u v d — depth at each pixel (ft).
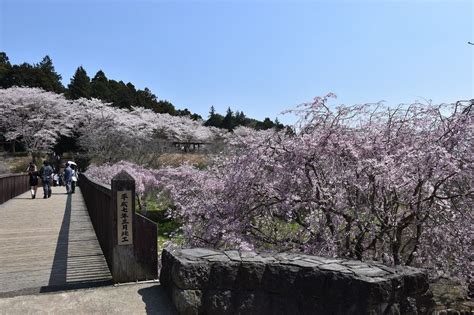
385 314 9.62
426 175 16.87
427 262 18.34
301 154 18.79
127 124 140.97
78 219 35.19
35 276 16.87
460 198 17.95
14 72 173.47
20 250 22.40
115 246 14.03
